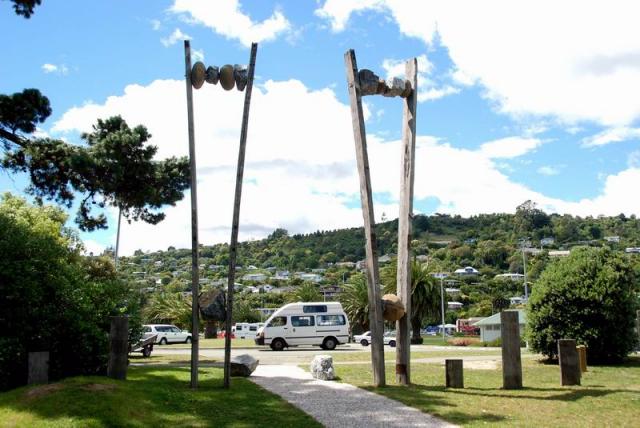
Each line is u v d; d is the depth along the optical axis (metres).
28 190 17.56
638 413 8.70
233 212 11.58
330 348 29.50
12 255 10.94
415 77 12.98
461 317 75.38
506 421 8.11
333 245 155.88
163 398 9.42
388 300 12.26
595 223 122.94
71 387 8.70
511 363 11.42
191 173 11.41
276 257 157.75
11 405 8.12
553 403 9.57
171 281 105.19
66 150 16.77
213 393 10.45
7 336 10.40
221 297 11.47
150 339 22.55
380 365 11.99
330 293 78.88
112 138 16.67
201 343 37.47
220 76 11.70
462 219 151.38
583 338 16.36
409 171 12.78
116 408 8.05
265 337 28.67
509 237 126.56
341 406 9.43
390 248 116.75
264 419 8.35
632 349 16.70
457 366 11.77
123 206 18.97
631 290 16.92
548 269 17.59
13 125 16.23
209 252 166.75
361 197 12.39
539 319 16.97
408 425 7.93
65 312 11.07
